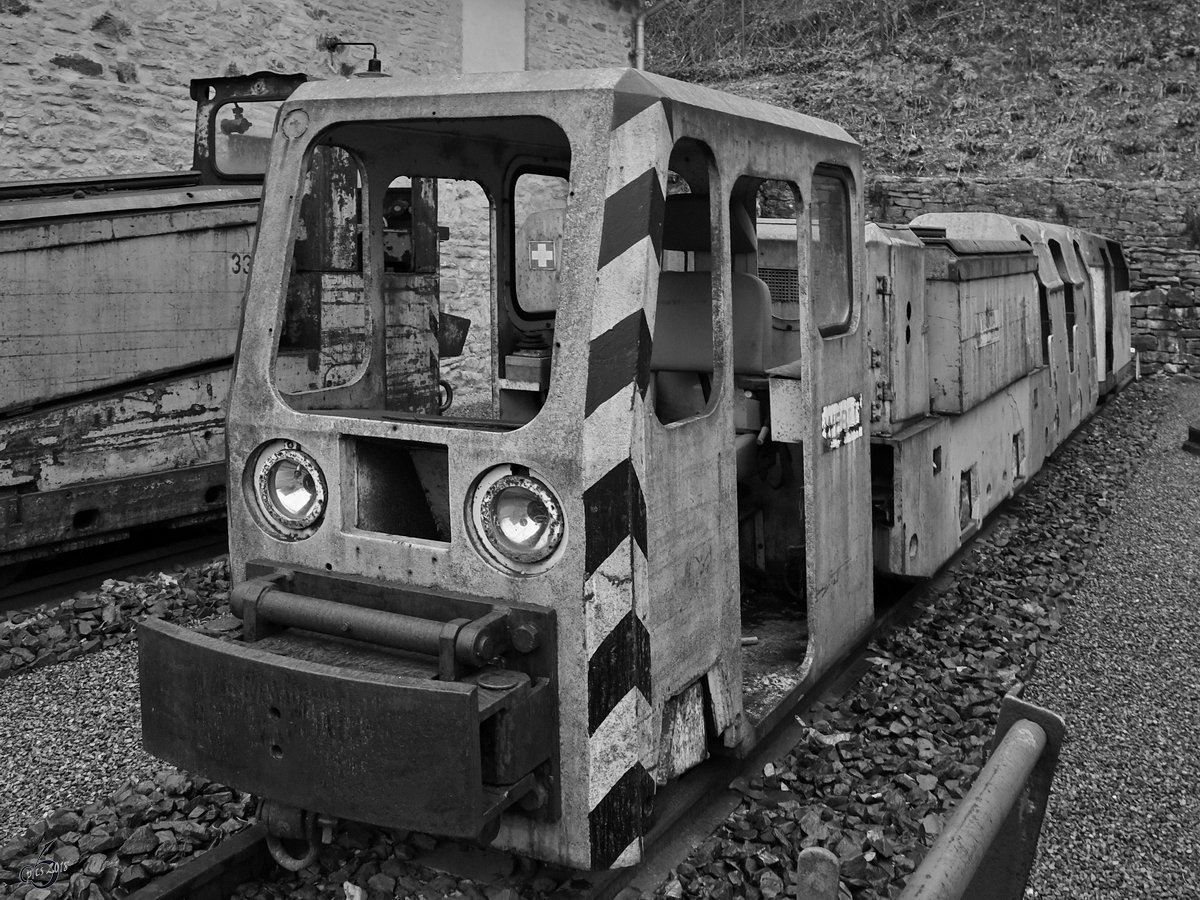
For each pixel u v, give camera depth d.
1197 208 18.80
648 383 2.85
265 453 3.21
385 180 3.74
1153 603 6.17
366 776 2.64
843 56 28.64
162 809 3.49
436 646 2.75
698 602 3.19
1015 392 7.49
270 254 3.22
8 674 4.82
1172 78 25.55
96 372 5.90
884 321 5.12
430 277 5.99
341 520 3.10
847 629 4.43
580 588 2.77
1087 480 9.27
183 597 5.70
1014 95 25.94
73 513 5.76
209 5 9.54
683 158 3.93
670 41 31.39
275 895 3.05
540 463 2.79
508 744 2.68
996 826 2.21
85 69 8.75
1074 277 10.36
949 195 20.38
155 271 6.11
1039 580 6.39
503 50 12.62
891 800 3.66
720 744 3.48
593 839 2.84
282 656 2.77
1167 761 4.27
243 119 7.23
